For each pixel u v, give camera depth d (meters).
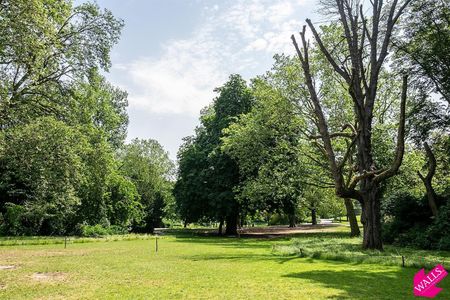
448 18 25.11
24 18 17.84
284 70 29.84
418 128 27.64
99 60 28.53
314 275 11.53
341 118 29.53
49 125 25.45
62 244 24.77
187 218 42.09
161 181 67.06
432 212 23.08
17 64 20.36
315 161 30.31
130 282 10.54
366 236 18.48
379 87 29.80
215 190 37.94
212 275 11.62
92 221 41.50
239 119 38.84
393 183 27.02
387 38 19.45
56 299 8.59
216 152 37.97
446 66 25.11
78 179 29.52
